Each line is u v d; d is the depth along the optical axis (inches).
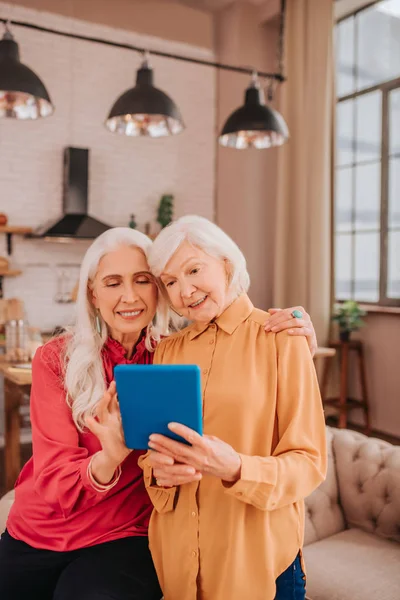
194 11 231.0
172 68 228.7
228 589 43.9
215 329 48.8
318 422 46.3
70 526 51.6
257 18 226.2
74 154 202.5
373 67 194.7
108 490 47.3
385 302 189.8
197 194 237.0
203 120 237.0
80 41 208.7
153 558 49.6
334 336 193.0
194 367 36.3
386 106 188.7
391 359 182.2
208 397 46.2
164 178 229.6
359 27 199.2
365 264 198.5
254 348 47.1
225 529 44.6
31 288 204.5
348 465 79.8
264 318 48.9
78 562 50.1
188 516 46.3
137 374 37.0
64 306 209.8
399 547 72.6
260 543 44.1
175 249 46.3
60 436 51.0
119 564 49.5
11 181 200.1
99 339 54.9
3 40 125.3
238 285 49.0
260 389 45.5
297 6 201.3
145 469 47.8
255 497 40.8
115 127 146.3
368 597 61.9
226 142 158.6
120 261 51.9
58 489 48.1
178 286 47.1
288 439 44.1
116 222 220.4
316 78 194.4
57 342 55.6
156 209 227.9
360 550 71.6
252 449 45.0
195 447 38.4
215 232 47.1
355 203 201.8
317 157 193.2
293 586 45.9
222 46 233.5
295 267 202.2
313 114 195.5
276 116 148.1
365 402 183.3
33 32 200.1
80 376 51.7
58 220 197.9
